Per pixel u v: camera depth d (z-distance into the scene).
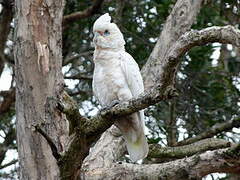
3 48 16.22
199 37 7.54
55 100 9.33
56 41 9.65
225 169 8.91
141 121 10.30
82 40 17.50
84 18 16.52
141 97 7.79
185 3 13.27
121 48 11.32
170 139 13.32
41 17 9.59
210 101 15.75
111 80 10.95
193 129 15.09
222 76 16.30
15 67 9.56
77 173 8.34
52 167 9.22
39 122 9.25
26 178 9.23
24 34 9.53
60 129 9.26
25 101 9.35
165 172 9.32
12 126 17.16
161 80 7.59
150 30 16.53
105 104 11.19
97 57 11.19
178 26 13.06
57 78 9.51
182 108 15.37
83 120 8.01
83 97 17.22
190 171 9.11
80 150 8.08
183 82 15.72
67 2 17.19
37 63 9.43
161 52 12.75
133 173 9.62
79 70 17.92
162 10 16.06
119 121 10.23
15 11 9.79
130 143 10.46
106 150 11.11
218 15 16.42
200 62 15.91
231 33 7.42
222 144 10.23
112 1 17.42
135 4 16.70
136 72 11.16
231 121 13.38
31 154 9.23
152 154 10.45
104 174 9.85
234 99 15.77
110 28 11.23
